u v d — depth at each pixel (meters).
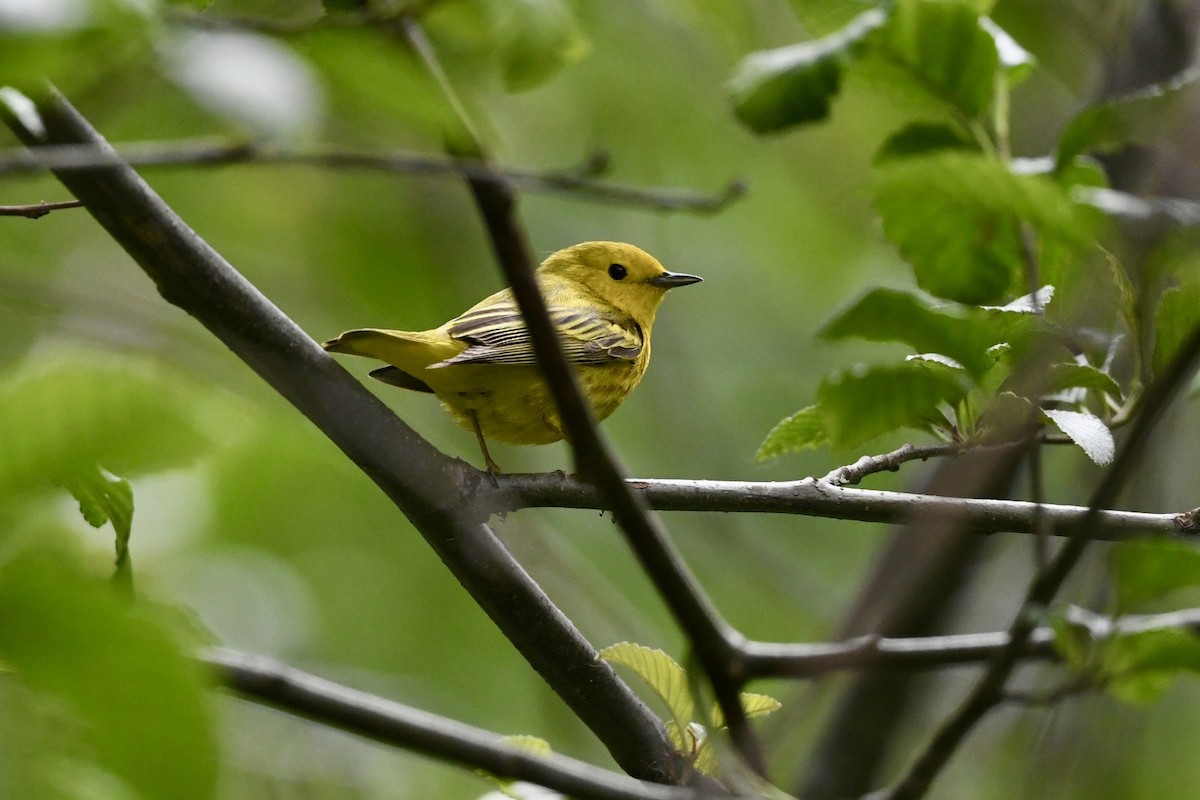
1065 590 13.53
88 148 6.49
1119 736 13.40
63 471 3.90
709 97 19.31
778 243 21.12
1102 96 14.77
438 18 6.99
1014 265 7.94
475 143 4.99
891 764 16.03
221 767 3.70
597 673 8.91
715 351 20.86
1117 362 9.09
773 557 19.61
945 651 7.77
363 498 15.63
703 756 8.20
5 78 3.47
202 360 10.50
